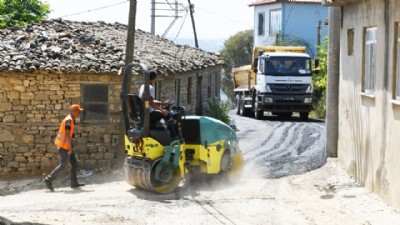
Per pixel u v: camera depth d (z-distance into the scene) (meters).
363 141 14.05
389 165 12.03
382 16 12.59
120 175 17.94
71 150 14.77
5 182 18.56
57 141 14.75
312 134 24.19
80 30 23.91
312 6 46.66
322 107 35.59
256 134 24.33
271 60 31.52
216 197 12.91
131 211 11.44
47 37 21.75
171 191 13.34
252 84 33.81
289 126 27.62
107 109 19.55
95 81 19.38
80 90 19.39
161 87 22.45
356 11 14.84
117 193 13.56
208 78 33.72
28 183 17.89
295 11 46.56
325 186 14.24
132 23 17.92
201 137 13.67
